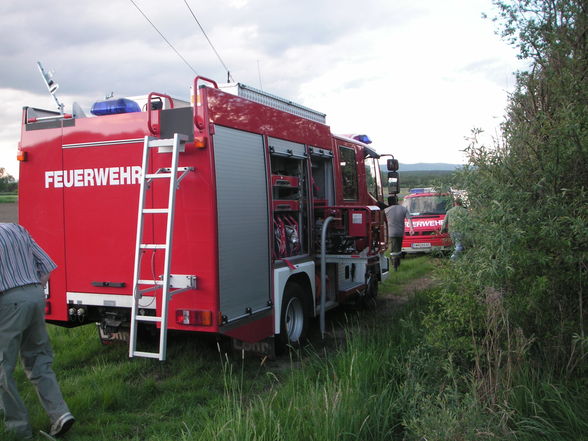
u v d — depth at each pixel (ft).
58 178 18.71
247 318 18.04
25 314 12.89
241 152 18.13
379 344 17.20
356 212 24.80
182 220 16.81
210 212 16.51
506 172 13.73
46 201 18.90
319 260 23.99
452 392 12.25
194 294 16.75
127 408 15.20
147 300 17.51
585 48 16.14
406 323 16.96
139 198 16.96
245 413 12.32
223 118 17.30
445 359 14.15
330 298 25.05
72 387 16.33
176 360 19.31
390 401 13.10
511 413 11.42
